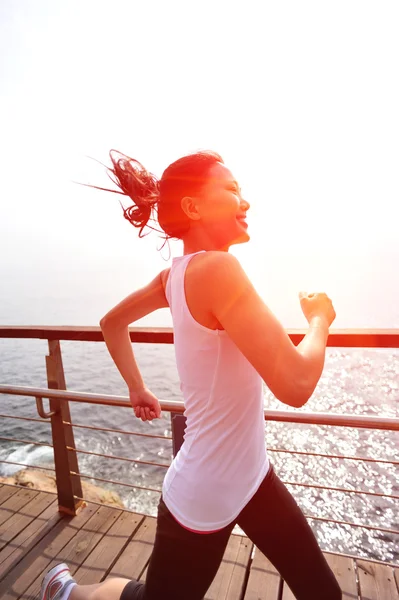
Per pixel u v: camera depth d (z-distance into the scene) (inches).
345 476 731.4
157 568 35.2
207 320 30.2
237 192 32.8
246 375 32.3
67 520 83.2
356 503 637.3
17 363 1732.3
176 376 1464.1
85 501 88.6
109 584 44.0
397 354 1565.0
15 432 931.3
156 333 68.1
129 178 35.3
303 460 794.2
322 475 740.0
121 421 978.7
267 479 36.7
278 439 901.8
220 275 27.8
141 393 46.6
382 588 62.5
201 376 32.1
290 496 38.4
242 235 32.7
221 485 32.8
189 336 31.6
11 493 93.9
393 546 522.0
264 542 37.3
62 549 75.5
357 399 1122.0
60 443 81.2
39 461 719.1
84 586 46.1
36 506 88.5
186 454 34.7
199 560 34.0
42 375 1566.2
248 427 33.6
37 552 75.1
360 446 846.5
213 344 30.6
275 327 26.6
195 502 33.0
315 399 1135.0
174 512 34.0
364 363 1459.2
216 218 31.3
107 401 68.8
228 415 32.4
